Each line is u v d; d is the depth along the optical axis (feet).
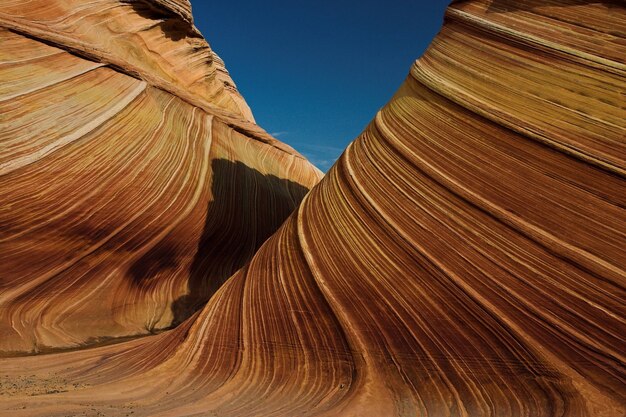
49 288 31.53
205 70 66.95
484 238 15.72
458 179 17.29
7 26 33.40
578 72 15.81
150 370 20.15
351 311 17.53
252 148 64.59
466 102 18.48
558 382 13.03
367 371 15.81
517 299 14.39
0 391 16.31
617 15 15.64
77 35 42.83
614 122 14.58
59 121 32.37
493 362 14.16
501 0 19.66
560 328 13.52
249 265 23.99
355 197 20.86
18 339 27.30
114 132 36.09
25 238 29.63
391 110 23.61
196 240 42.37
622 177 13.93
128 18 53.01
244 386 17.54
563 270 13.98
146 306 37.19
